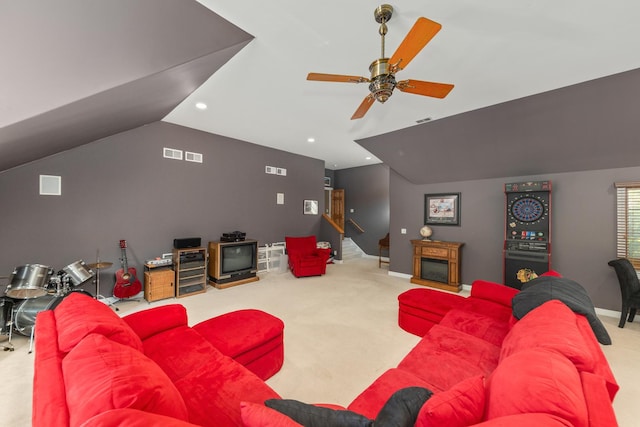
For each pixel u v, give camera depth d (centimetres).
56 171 353
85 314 137
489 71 264
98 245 386
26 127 202
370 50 239
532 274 382
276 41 230
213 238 516
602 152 343
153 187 438
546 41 218
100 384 84
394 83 195
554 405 77
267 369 214
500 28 205
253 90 319
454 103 337
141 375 94
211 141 509
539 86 292
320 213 740
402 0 182
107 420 66
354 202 884
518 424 70
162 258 446
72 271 315
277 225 633
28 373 221
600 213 366
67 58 185
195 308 373
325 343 276
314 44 232
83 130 295
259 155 592
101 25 191
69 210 363
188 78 260
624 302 314
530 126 347
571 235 385
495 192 464
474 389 96
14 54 174
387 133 467
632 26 197
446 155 454
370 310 370
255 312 248
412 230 561
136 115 334
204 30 212
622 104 282
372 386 149
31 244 337
